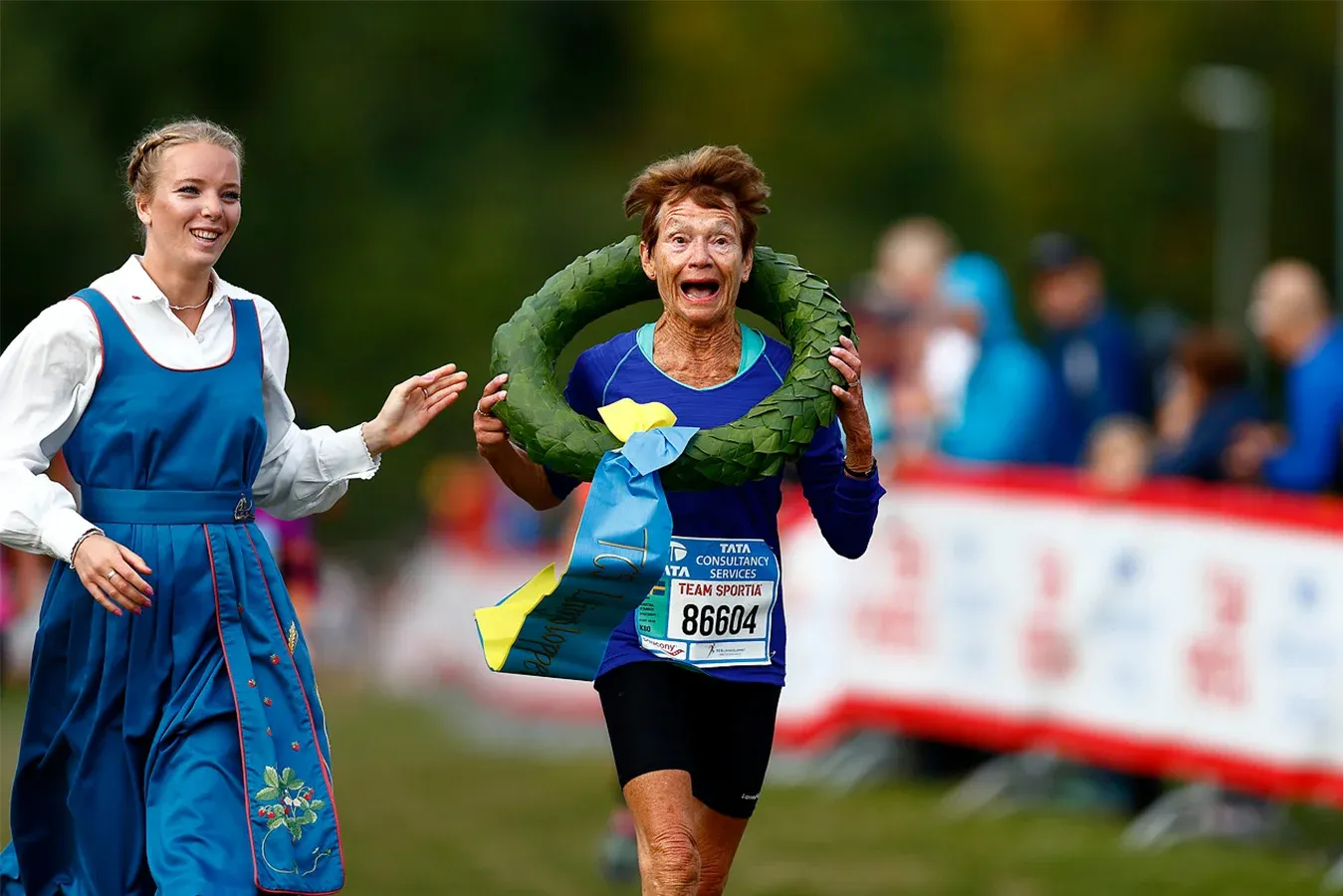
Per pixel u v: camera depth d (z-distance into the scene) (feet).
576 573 43.06
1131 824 78.69
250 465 44.73
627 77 434.30
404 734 118.62
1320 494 74.90
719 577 45.44
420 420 46.78
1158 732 77.20
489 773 96.94
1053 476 81.87
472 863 71.82
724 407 45.57
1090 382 88.94
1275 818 75.97
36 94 289.53
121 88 321.32
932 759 89.30
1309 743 71.31
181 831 42.06
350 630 205.77
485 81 370.12
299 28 343.26
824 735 90.74
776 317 47.24
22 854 44.47
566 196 365.61
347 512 296.10
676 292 45.09
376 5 357.20
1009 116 463.42
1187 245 465.06
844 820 79.87
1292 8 483.10
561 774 96.37
